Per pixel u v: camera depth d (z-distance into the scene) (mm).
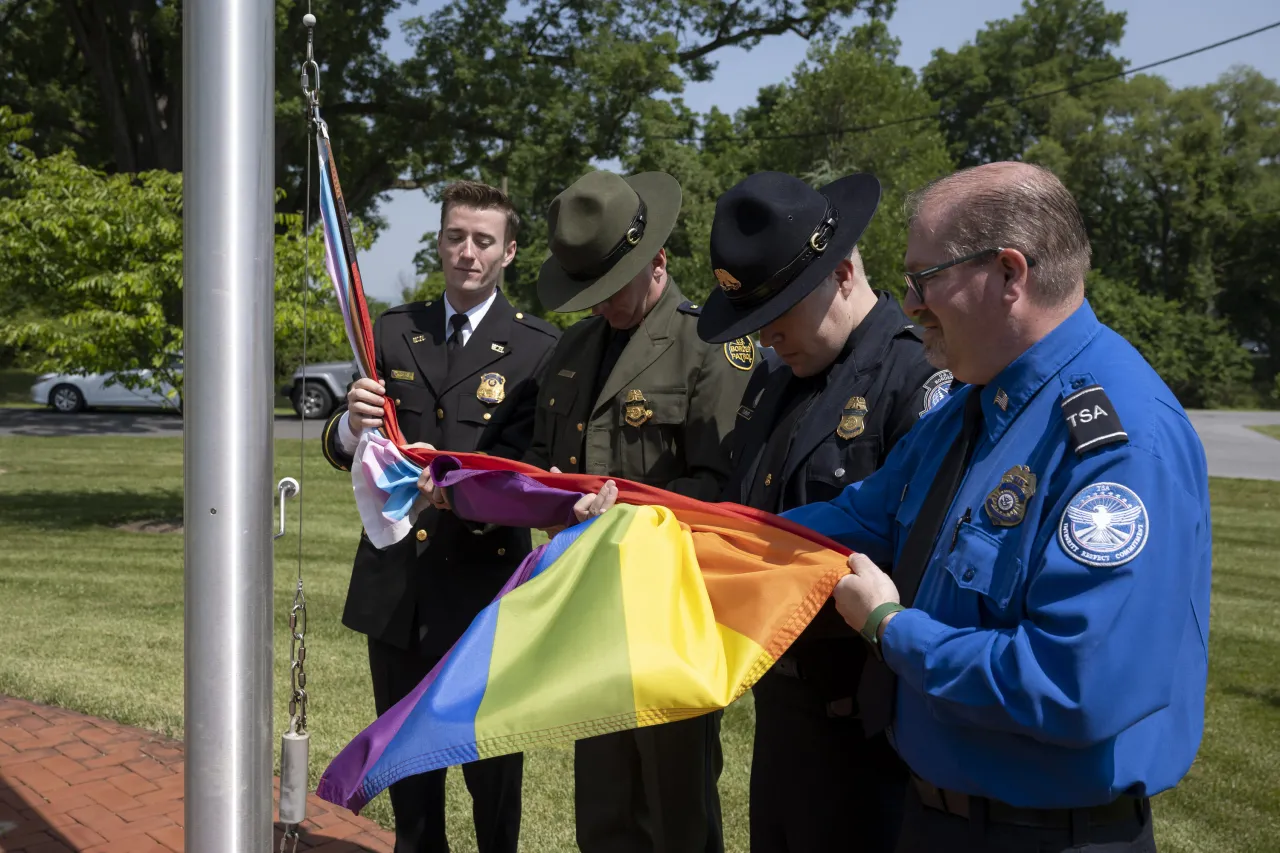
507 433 3215
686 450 2758
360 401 2887
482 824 3135
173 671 5020
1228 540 10398
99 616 6020
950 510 1705
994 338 1658
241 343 1979
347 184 23500
